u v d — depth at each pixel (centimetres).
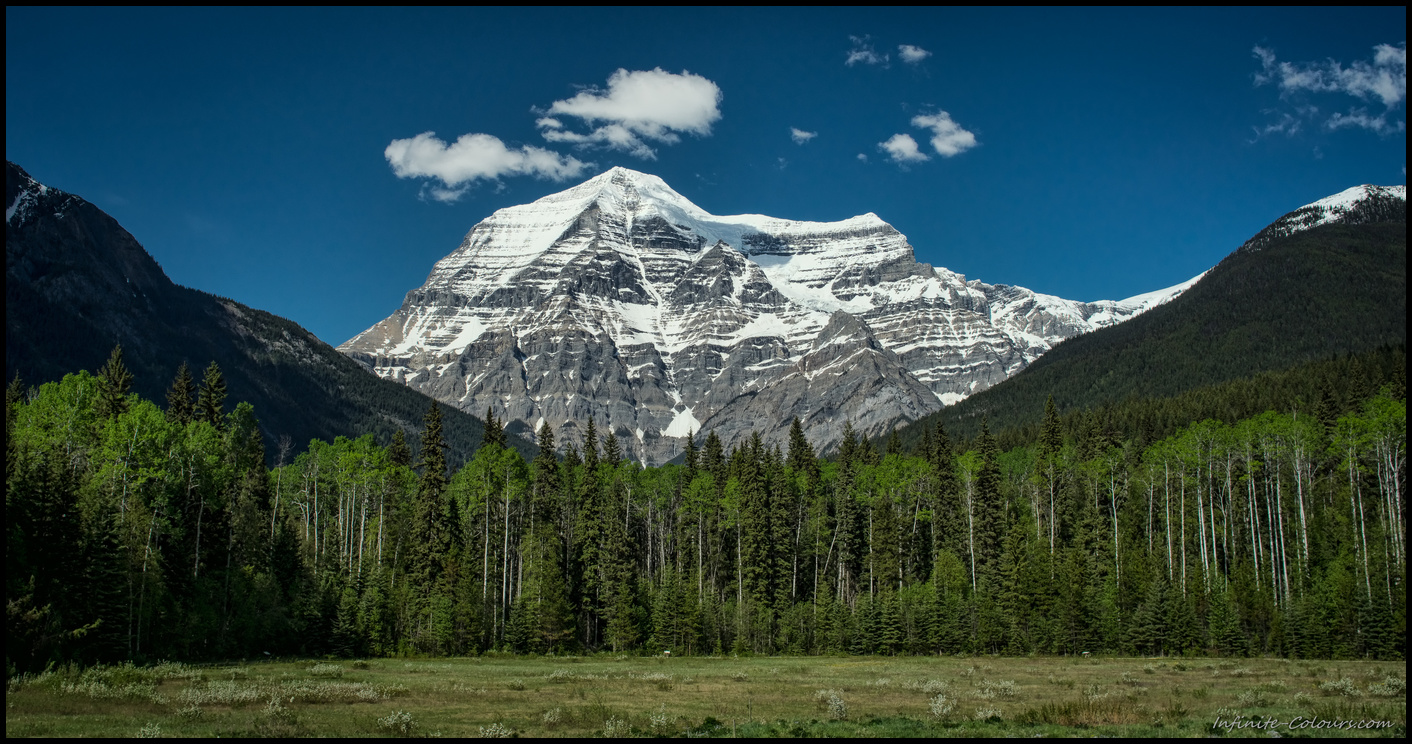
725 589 13688
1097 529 12769
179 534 9431
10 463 7812
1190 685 7012
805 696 6412
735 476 14362
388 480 13288
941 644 11744
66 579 7462
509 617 11881
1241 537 13125
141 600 8344
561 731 4806
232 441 12319
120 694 5453
